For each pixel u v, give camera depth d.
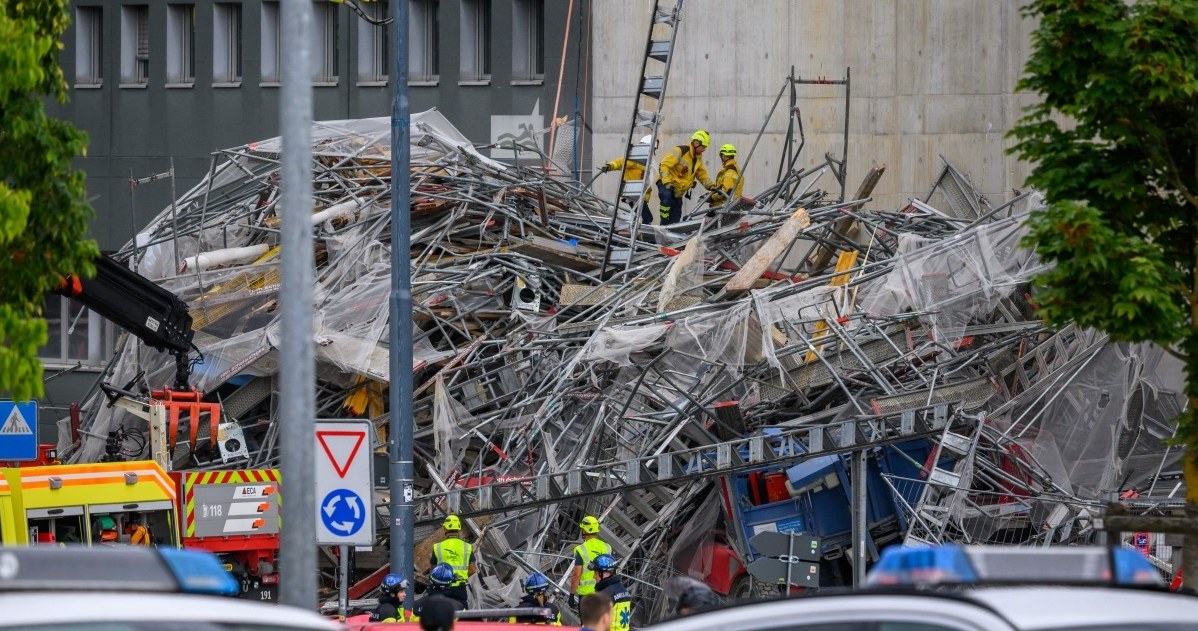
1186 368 37.75
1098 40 37.31
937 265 73.06
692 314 77.12
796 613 21.55
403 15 55.25
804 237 95.38
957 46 119.94
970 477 65.12
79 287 72.19
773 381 74.50
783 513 69.44
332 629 20.14
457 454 79.81
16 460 75.00
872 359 73.81
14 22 42.22
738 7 124.00
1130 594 21.39
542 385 79.38
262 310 86.38
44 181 44.28
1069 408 71.38
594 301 88.31
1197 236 38.53
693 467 68.00
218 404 77.88
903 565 21.38
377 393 83.62
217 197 106.12
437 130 107.12
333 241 90.00
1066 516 65.75
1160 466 69.75
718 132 124.50
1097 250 35.53
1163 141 38.00
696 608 35.53
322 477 48.06
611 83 125.31
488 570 73.19
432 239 93.69
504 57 127.69
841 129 122.31
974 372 75.00
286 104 29.36
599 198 107.12
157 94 135.00
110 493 62.69
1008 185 119.00
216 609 19.17
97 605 18.28
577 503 75.12
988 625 18.97
